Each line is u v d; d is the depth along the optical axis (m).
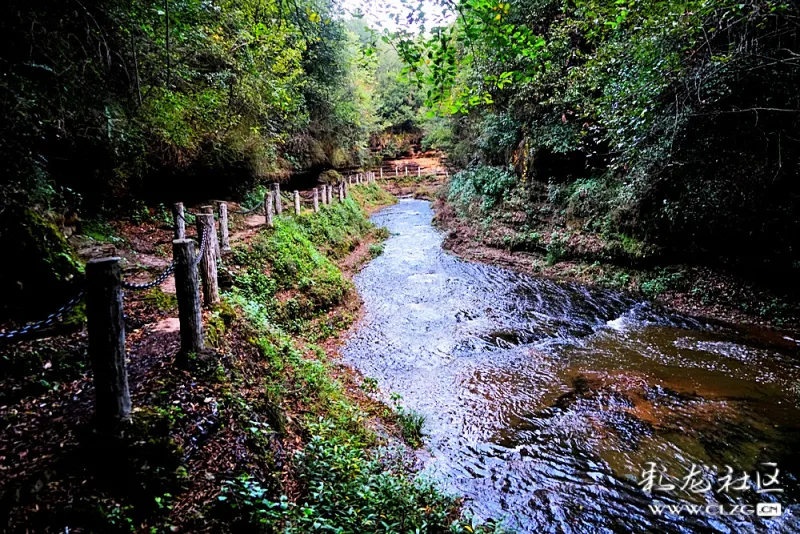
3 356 3.97
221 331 5.29
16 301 4.69
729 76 7.01
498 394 6.72
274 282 9.04
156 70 7.49
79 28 6.15
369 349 8.37
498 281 12.64
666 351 8.02
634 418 5.93
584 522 4.30
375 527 3.41
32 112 5.77
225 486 3.21
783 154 8.05
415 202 30.52
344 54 21.48
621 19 6.35
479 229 16.67
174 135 9.09
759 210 8.83
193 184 12.80
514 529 4.17
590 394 6.58
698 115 7.55
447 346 8.45
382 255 15.73
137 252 8.64
